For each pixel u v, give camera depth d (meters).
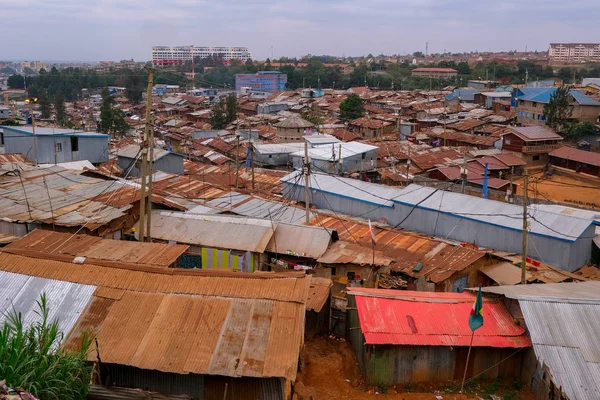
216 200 32.72
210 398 12.99
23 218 23.28
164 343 13.07
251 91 152.88
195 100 126.12
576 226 27.45
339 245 23.75
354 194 35.38
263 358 12.60
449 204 31.48
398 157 59.72
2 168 31.95
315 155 51.06
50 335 11.38
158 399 12.36
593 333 14.48
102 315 13.98
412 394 14.39
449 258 24.64
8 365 10.27
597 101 75.94
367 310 15.44
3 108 93.75
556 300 15.34
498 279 24.22
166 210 28.25
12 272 15.62
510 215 29.20
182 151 67.06
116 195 26.69
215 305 14.17
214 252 23.44
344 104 99.31
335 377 15.12
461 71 184.38
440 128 81.81
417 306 15.83
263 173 46.59
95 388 12.15
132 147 49.72
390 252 25.67
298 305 14.12
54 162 43.41
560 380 13.25
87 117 107.12
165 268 15.64
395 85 161.25
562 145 62.97
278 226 24.41
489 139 68.75
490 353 14.95
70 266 15.79
